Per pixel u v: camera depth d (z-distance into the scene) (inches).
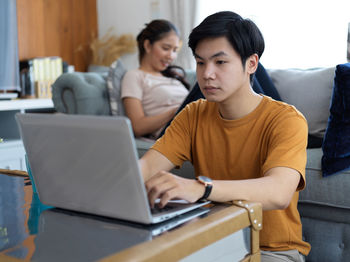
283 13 127.0
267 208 32.2
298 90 78.3
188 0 141.9
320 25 121.4
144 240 23.3
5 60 117.9
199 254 23.4
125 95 88.3
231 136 41.7
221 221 25.2
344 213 57.8
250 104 40.8
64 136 25.9
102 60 157.0
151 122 84.7
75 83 85.9
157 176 29.8
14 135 115.3
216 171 43.6
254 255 28.2
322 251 59.6
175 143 44.8
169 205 29.2
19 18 137.9
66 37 154.6
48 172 28.7
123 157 23.9
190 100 77.6
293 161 35.4
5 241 24.7
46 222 28.3
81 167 26.4
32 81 126.9
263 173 36.3
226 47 36.2
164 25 90.5
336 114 61.2
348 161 57.4
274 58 129.6
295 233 42.2
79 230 26.0
